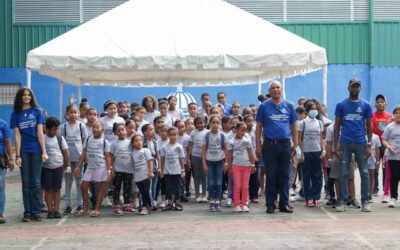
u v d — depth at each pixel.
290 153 10.38
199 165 11.74
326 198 11.95
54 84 24.11
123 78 18.30
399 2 24.67
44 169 9.97
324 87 12.91
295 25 24.73
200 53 12.61
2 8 24.36
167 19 13.57
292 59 12.70
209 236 8.47
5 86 24.44
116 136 11.54
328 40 24.72
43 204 10.84
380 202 11.59
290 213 10.34
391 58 24.64
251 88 24.36
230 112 14.84
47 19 24.50
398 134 10.88
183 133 11.85
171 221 9.70
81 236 8.55
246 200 10.59
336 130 10.47
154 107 13.07
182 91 24.20
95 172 10.19
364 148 10.38
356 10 24.78
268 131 10.27
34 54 12.42
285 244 7.93
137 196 10.84
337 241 8.09
